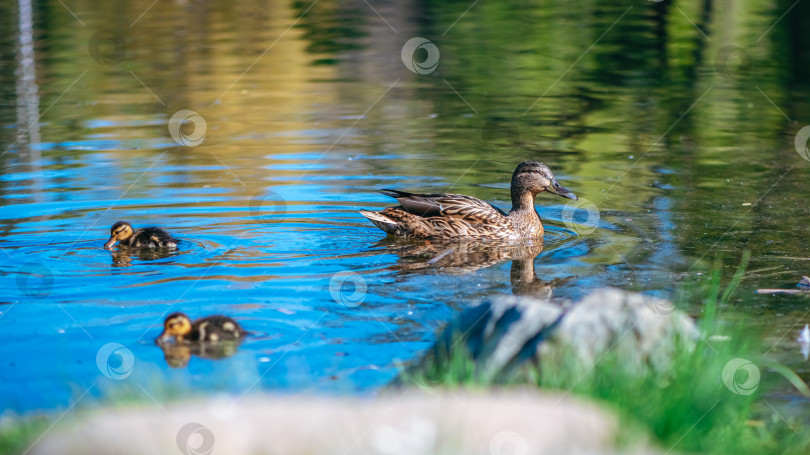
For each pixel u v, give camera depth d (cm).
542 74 2419
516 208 1242
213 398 650
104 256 1080
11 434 591
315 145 1717
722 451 571
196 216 1269
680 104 2070
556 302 927
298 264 1064
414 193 1316
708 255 1089
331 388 711
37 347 809
